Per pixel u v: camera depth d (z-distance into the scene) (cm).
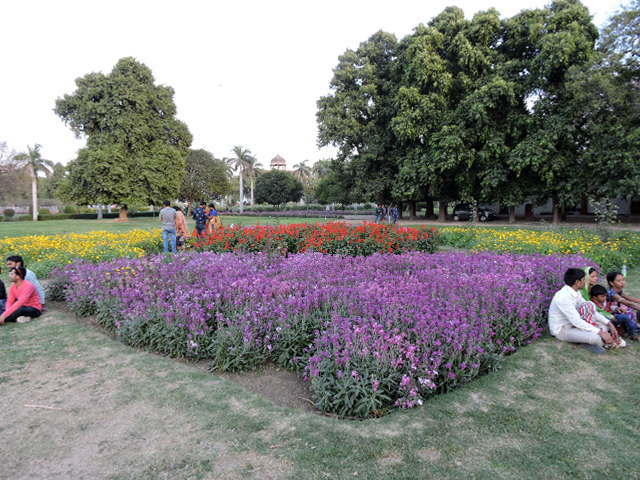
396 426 259
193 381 329
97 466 224
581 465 219
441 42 2264
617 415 270
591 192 1950
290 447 238
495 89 1945
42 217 4281
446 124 2184
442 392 309
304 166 7606
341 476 212
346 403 276
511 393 301
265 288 438
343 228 945
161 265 584
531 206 2814
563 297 398
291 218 3653
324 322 374
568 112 1867
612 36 1435
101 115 3175
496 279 466
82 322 507
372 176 2692
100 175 3041
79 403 295
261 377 348
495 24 2158
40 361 374
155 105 3416
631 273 770
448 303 376
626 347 393
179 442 245
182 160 3478
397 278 498
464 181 2283
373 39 2755
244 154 6250
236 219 3491
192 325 375
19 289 509
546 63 1845
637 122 1608
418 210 4803
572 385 315
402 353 310
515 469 216
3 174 3975
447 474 212
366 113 2716
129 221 3453
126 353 393
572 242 884
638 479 207
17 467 225
